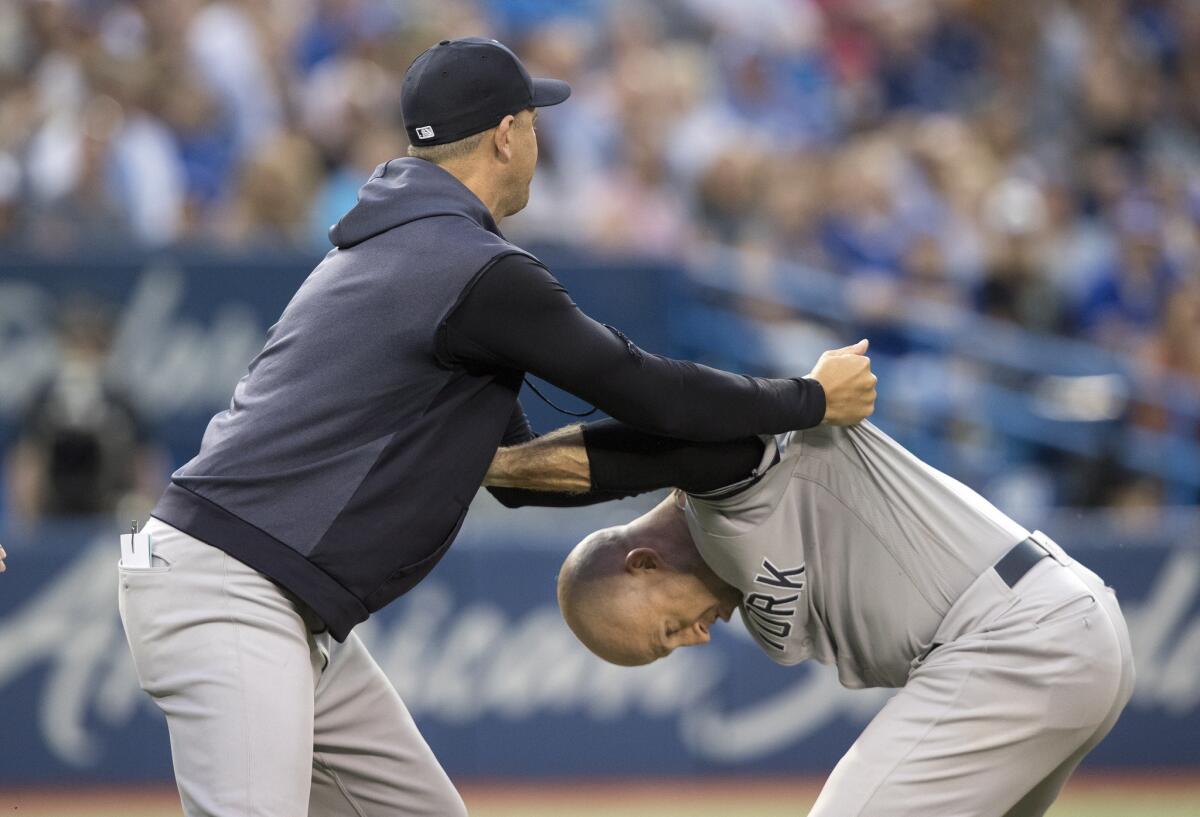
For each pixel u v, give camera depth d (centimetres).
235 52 3572
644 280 3189
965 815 1210
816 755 2855
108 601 2752
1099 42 4881
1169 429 3547
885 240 3769
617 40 4131
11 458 2955
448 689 2786
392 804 1329
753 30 4403
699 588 1311
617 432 1237
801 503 1270
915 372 3478
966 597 1243
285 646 1156
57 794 2689
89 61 3406
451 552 2816
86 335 2938
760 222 3716
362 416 1158
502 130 1237
